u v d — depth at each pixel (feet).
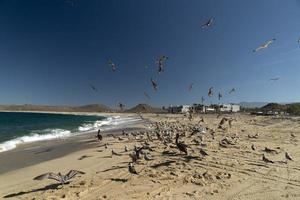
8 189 50.26
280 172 58.18
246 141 99.66
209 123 192.03
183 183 50.31
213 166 62.18
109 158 73.20
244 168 60.59
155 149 81.15
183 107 396.37
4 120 324.60
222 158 69.41
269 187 49.47
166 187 48.29
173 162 65.36
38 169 65.21
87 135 140.97
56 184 51.34
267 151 77.97
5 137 133.49
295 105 328.49
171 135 103.91
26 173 61.72
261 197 45.03
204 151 73.46
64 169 64.23
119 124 244.63
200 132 115.96
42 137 130.21
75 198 44.06
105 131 168.86
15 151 90.02
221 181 51.83
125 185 49.57
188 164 63.62
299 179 53.88
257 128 156.46
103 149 88.28
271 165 63.41
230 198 44.24
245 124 187.42
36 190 48.96
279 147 86.94
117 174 56.49
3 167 67.10
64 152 87.97
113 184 50.26
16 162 72.95
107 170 60.49
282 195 46.01
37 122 288.51
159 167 61.26
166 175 54.70
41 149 94.12
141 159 68.39
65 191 47.01
